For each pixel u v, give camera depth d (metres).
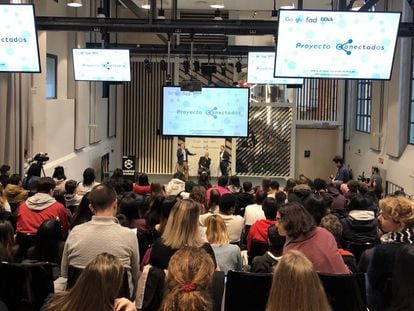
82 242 3.23
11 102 9.16
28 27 6.98
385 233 3.71
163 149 18.80
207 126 11.83
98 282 1.94
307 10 6.63
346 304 2.96
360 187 7.68
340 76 6.80
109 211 3.35
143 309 3.09
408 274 2.32
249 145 18.31
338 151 17.88
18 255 4.57
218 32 8.85
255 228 4.76
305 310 1.84
